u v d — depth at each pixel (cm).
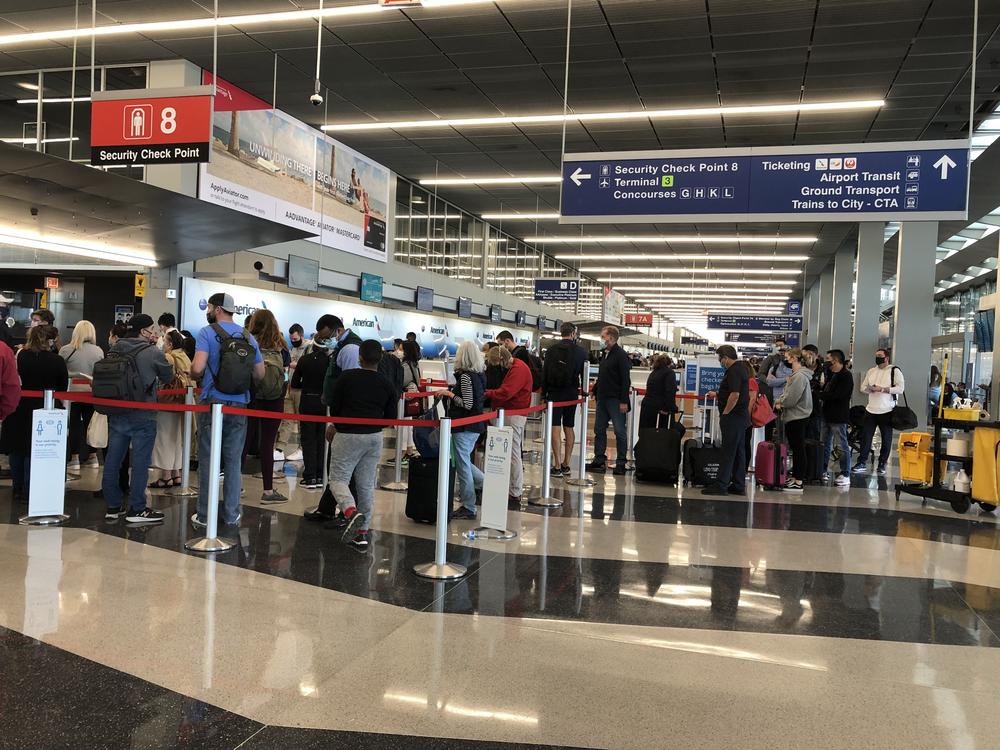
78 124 1370
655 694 319
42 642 350
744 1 993
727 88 1325
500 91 1405
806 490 890
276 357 690
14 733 268
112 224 1073
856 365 2022
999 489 732
